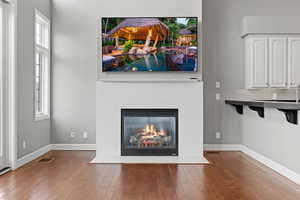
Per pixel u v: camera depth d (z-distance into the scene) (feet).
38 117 18.71
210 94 21.13
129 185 12.88
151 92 18.66
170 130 18.85
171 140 18.80
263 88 20.21
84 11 20.79
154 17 18.78
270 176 14.34
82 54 20.95
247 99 21.03
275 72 20.01
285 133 14.32
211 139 21.17
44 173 14.83
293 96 20.70
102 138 18.66
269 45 19.98
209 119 21.17
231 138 21.17
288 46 19.99
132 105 18.66
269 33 19.86
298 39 19.94
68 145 21.09
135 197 11.34
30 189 12.26
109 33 18.79
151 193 11.81
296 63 19.97
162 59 18.86
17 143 15.84
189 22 18.75
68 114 21.04
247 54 20.56
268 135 16.35
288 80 19.99
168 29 18.79
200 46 19.11
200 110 18.63
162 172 15.14
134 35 18.80
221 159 18.29
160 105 18.66
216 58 21.12
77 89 21.02
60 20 20.90
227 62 21.16
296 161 13.26
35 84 18.29
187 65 18.85
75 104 21.03
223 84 21.12
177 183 13.19
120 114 18.66
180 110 18.66
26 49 17.04
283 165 14.60
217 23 21.12
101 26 18.89
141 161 17.47
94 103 21.02
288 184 13.03
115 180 13.66
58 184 13.00
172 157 18.33
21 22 16.37
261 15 21.04
